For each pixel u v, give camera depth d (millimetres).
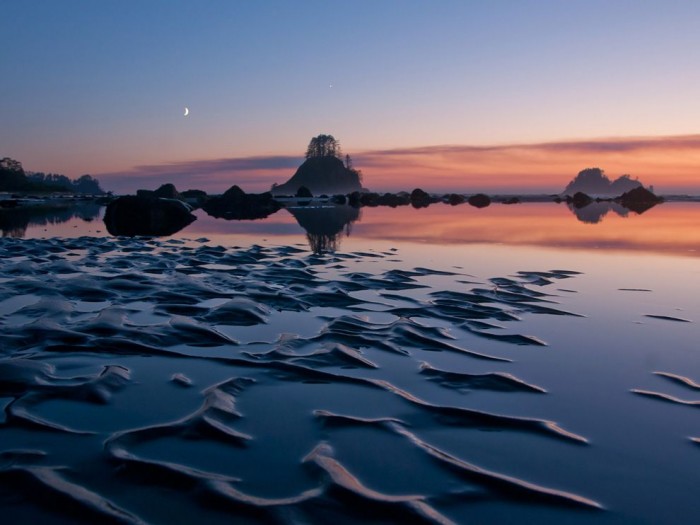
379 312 5512
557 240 12523
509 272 7961
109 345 4246
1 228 17000
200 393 3395
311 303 5895
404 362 4031
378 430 2920
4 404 3129
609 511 2230
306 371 3791
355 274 7676
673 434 2924
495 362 4051
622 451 2729
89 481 2352
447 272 7949
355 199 37062
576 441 2834
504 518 2158
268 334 4719
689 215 22828
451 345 4430
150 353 4141
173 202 20297
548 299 6176
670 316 5441
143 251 10570
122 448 2633
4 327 4664
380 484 2375
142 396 3334
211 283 6840
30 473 2371
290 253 10188
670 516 2203
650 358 4168
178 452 2637
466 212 26125
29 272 7727
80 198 47312
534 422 3033
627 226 16797
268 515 2115
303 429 2926
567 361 4094
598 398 3400
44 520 2082
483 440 2830
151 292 6238
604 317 5398
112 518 2092
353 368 3875
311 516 2127
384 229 16016
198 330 4656
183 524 2068
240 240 12891
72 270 7922
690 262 8953
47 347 4176
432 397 3387
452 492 2326
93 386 3385
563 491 2359
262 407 3217
